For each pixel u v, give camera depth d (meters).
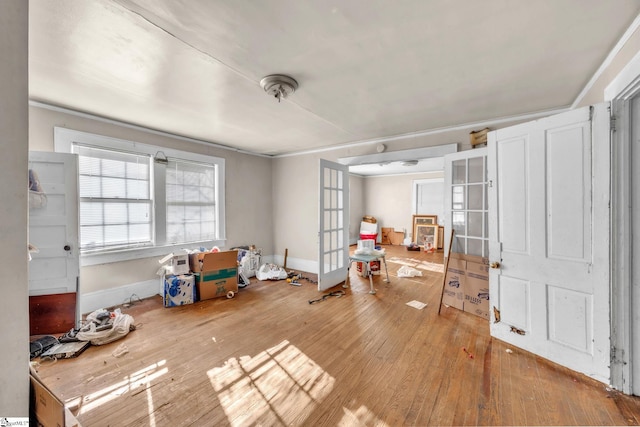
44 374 1.95
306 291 3.88
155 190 3.69
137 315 3.03
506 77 2.14
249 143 4.44
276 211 5.52
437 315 3.00
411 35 1.60
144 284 3.59
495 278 2.42
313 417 1.54
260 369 2.01
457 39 1.64
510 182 2.29
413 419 1.51
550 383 1.81
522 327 2.24
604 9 1.38
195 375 1.94
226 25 1.50
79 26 1.51
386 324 2.78
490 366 2.02
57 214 2.58
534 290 2.15
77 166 2.67
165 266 3.56
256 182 5.20
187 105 2.74
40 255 2.51
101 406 1.63
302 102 2.64
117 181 3.36
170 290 3.28
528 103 2.68
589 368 1.85
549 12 1.40
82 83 2.25
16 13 0.89
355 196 8.85
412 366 2.03
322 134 3.84
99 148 3.15
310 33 1.57
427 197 8.15
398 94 2.46
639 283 1.69
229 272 3.72
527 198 2.17
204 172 4.36
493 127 3.17
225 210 4.63
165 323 2.81
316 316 2.99
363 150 4.28
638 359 1.69
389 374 1.93
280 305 3.33
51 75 2.11
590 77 2.14
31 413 1.01
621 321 1.73
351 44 1.69
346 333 2.58
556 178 2.00
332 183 4.23
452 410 1.58
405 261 5.95
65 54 1.80
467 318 2.91
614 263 1.74
